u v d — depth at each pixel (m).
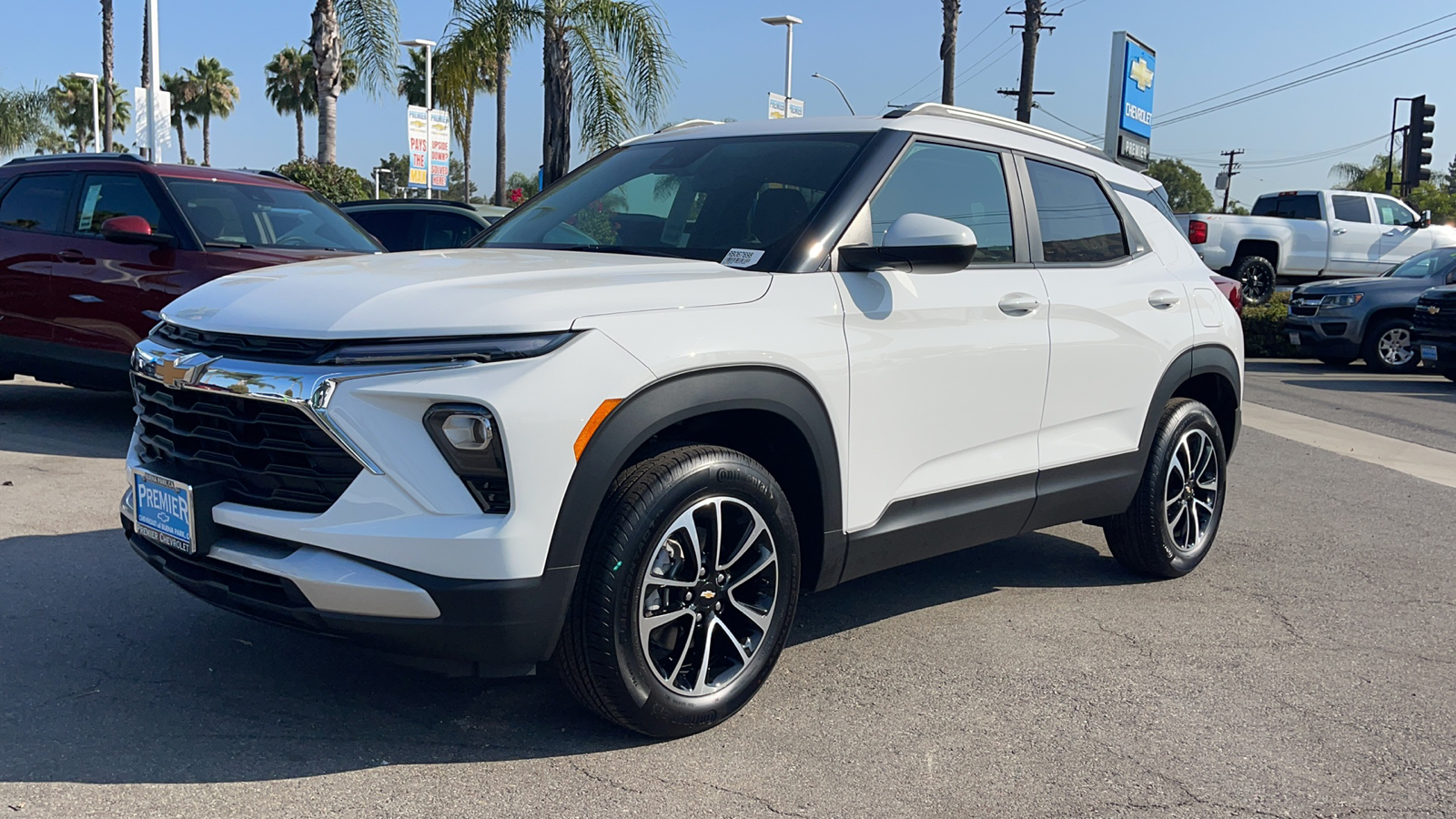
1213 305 4.98
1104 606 4.56
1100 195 4.61
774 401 3.11
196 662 3.53
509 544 2.65
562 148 14.34
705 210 3.71
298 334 2.75
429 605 2.64
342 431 2.66
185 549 2.93
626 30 14.09
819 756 3.08
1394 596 4.84
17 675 3.37
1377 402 11.81
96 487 5.71
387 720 3.17
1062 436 4.21
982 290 3.81
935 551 3.81
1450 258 15.41
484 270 3.14
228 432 2.88
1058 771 3.06
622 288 2.94
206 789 2.74
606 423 2.76
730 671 3.20
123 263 6.83
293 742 3.01
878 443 3.46
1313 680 3.81
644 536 2.87
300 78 57.66
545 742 3.07
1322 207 19.42
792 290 3.24
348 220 8.07
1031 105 26.45
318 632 2.76
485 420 2.63
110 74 36.78
